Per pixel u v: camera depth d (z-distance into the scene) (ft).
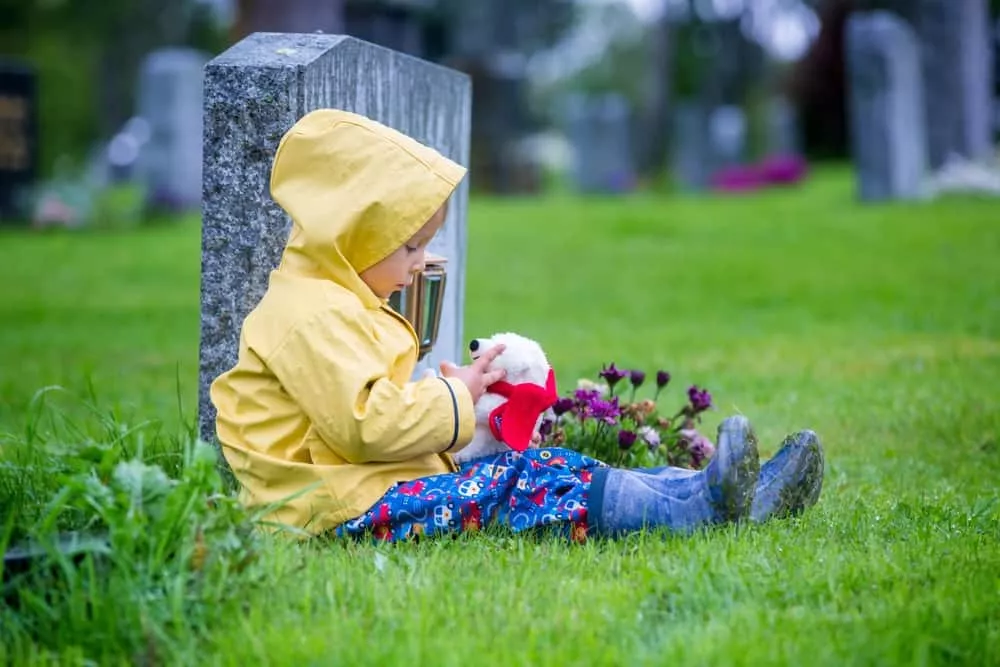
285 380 11.82
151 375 25.96
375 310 12.41
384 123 16.26
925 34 65.26
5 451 15.35
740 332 31.45
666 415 20.84
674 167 104.22
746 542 11.50
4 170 60.59
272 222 13.92
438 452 12.05
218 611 9.71
